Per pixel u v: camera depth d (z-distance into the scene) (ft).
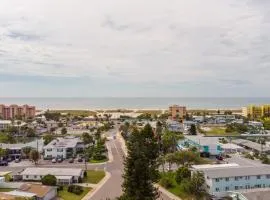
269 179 310.86
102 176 357.20
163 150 455.22
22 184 302.25
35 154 419.13
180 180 315.17
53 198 284.61
